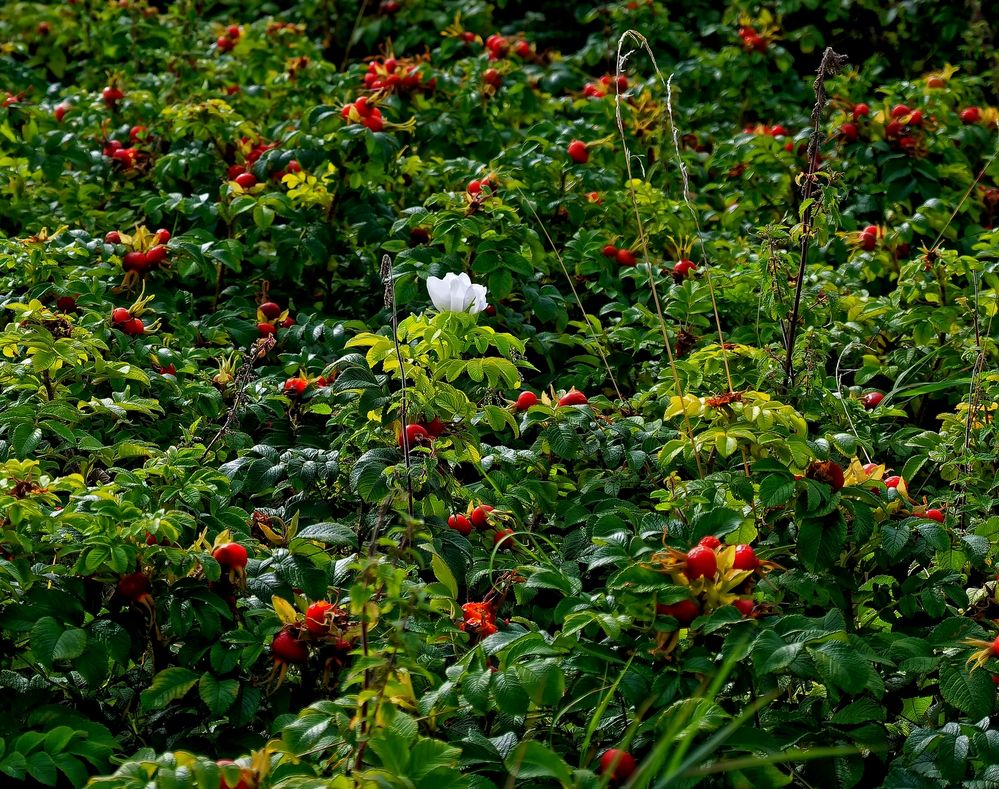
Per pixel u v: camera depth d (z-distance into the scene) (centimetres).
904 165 719
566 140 709
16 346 420
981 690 289
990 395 448
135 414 456
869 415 473
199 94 772
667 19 1022
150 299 519
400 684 266
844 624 292
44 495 314
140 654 314
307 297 620
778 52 961
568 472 444
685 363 444
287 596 316
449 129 738
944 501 384
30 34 1002
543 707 305
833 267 680
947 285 550
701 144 862
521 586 353
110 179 687
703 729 260
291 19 1146
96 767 286
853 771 289
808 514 309
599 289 584
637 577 280
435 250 555
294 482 388
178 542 329
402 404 346
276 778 259
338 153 613
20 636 315
